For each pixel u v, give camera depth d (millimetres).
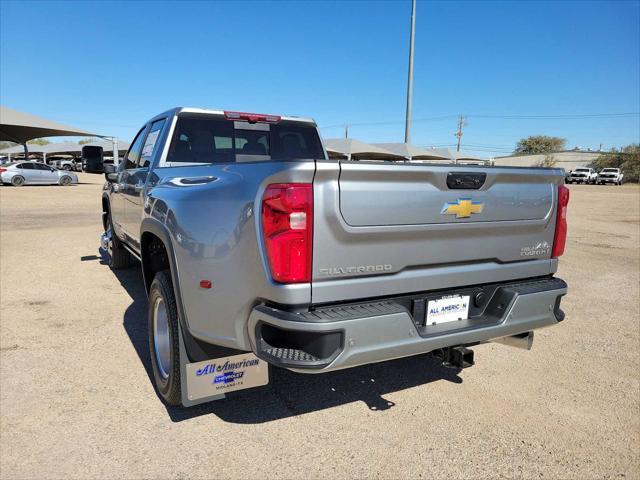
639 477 2578
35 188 25594
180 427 2912
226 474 2492
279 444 2770
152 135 4598
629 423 3131
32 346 4043
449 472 2566
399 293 2523
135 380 3486
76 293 5617
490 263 2893
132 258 6922
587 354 4309
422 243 2547
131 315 4863
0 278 6277
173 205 2945
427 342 2479
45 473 2455
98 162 5555
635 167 60188
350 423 3023
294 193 2152
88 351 3967
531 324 2941
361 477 2502
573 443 2883
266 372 2902
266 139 4699
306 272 2211
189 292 2686
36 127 29828
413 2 18875
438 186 2535
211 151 4355
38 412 3023
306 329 2150
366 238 2338
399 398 3377
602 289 6707
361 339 2262
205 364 2746
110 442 2734
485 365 4020
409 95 19766
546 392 3537
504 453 2754
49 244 8961
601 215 18141
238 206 2371
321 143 5031
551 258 3191
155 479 2438
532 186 2990
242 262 2352
